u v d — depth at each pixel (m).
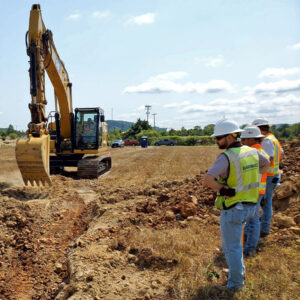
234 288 3.13
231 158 2.96
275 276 3.37
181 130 80.62
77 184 10.00
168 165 17.23
